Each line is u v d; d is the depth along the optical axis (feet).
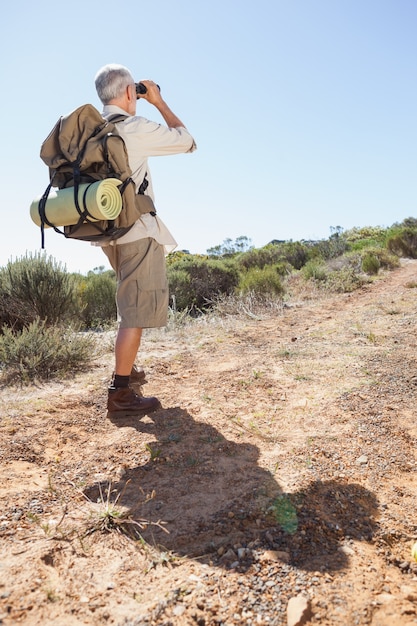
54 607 5.06
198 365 15.19
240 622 4.91
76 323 21.81
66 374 14.90
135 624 4.85
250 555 5.90
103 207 8.73
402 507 7.14
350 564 5.80
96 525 6.59
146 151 9.78
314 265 43.93
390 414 10.37
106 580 5.51
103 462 8.64
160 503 7.15
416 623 4.92
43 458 8.91
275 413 10.69
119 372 10.54
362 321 20.70
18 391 13.32
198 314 32.22
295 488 7.34
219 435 9.52
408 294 28.04
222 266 35.99
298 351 16.01
